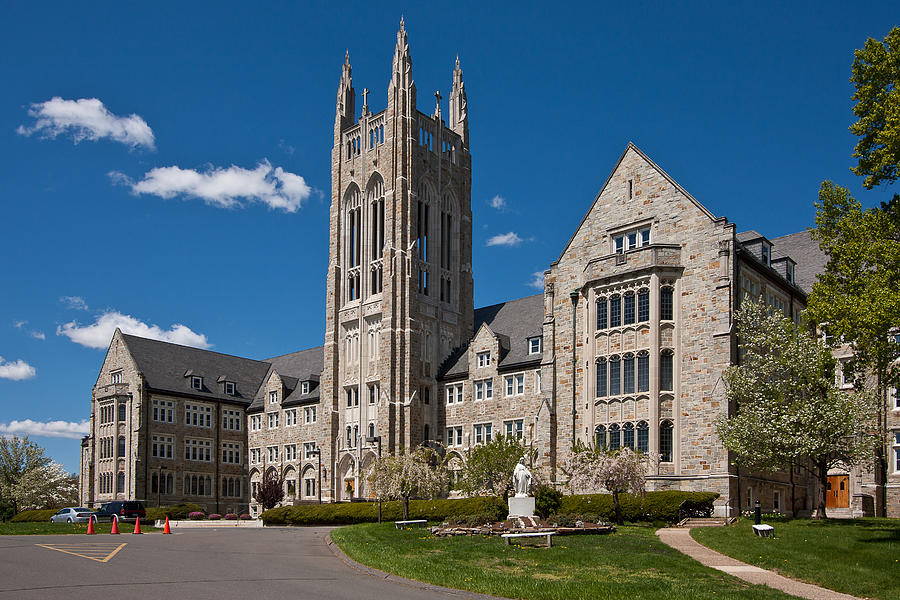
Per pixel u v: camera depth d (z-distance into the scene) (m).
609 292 52.59
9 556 28.17
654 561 25.72
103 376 87.81
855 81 34.09
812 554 28.08
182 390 86.56
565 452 54.12
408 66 76.12
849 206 36.50
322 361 88.69
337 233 78.62
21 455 94.75
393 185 73.75
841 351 52.91
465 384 69.12
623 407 50.78
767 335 45.03
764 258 54.06
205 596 19.67
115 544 34.31
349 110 81.81
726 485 45.97
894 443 50.81
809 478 54.91
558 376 55.91
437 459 63.34
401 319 71.12
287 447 84.69
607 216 55.25
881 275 31.33
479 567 24.81
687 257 50.28
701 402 48.09
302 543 36.28
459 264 78.62
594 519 40.12
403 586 22.20
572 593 20.50
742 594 20.61
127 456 82.56
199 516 72.56
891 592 22.47
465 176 81.62
